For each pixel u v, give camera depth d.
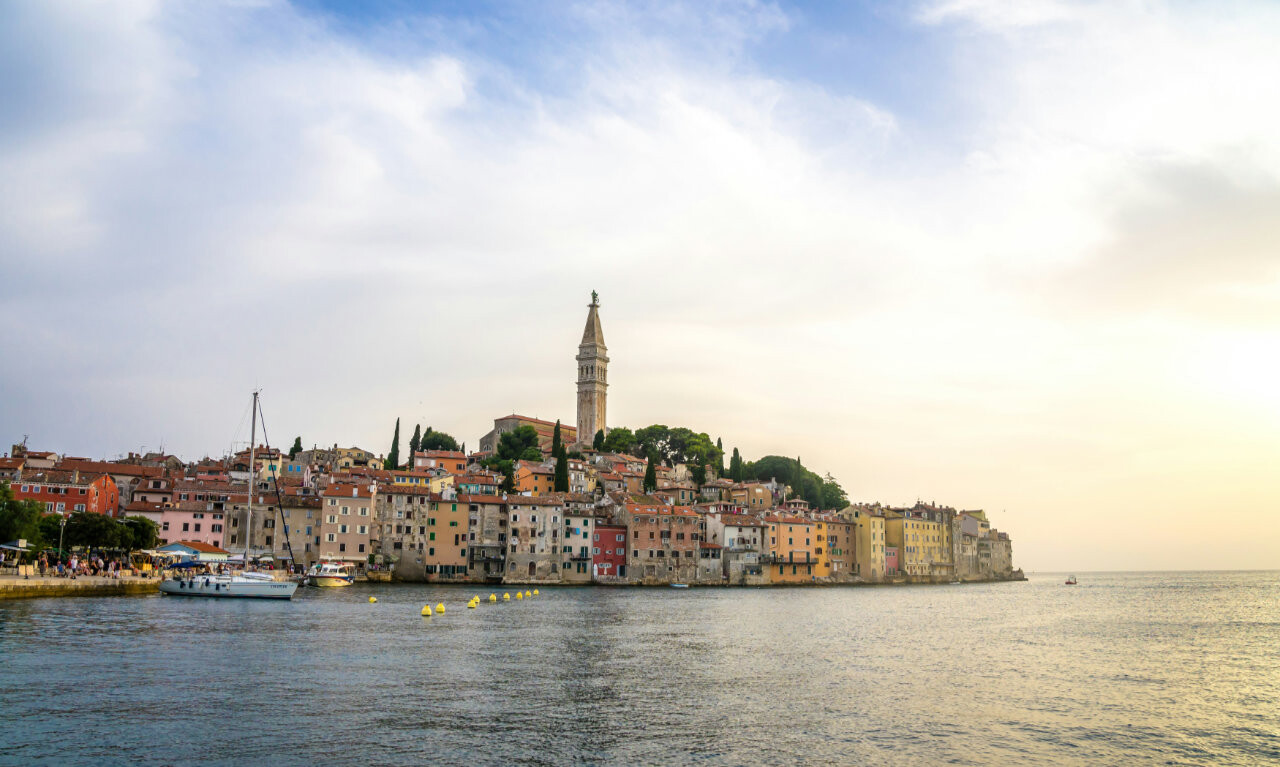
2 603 110.19
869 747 51.84
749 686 69.44
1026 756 50.97
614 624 114.88
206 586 137.12
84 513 147.38
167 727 52.12
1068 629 123.69
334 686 64.94
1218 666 85.50
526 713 57.75
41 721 52.75
